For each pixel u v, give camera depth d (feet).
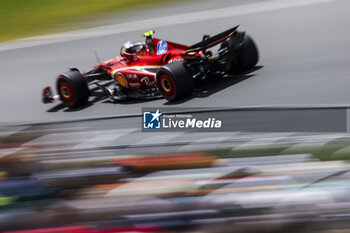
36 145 37.58
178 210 29.09
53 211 30.27
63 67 147.33
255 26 155.84
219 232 27.20
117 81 103.09
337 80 87.35
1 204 31.19
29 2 286.05
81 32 202.80
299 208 27.71
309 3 174.19
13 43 205.67
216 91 93.81
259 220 27.43
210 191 30.30
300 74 95.35
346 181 29.37
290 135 36.63
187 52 87.30
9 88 133.39
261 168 32.12
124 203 30.25
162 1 241.35
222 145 35.37
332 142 33.83
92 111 99.09
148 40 98.48
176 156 34.81
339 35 122.11
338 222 26.45
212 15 188.44
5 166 35.19
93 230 28.27
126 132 38.96
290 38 130.21
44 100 108.27
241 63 101.45
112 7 247.50
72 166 34.73
